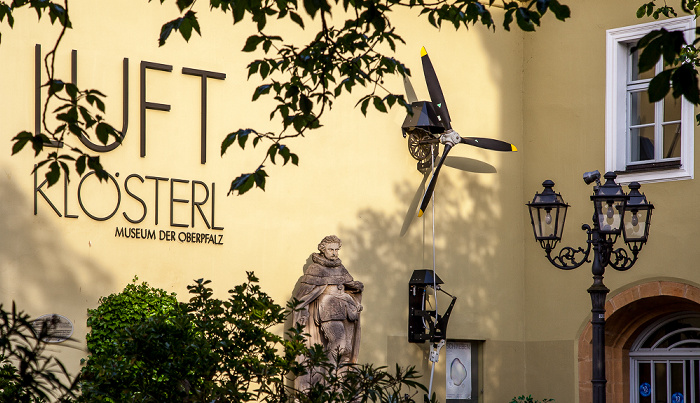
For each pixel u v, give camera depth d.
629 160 17.08
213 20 14.63
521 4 18.33
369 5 8.00
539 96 18.11
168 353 7.82
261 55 15.10
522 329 18.03
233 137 7.95
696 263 15.81
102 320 12.63
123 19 13.72
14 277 12.48
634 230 11.86
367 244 16.03
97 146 13.27
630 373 17.59
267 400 7.98
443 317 16.33
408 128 16.47
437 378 16.73
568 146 17.62
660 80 5.26
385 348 16.08
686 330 17.05
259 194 14.85
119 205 13.42
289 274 15.03
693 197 15.95
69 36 13.20
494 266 17.73
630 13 16.95
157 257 13.71
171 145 14.02
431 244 16.91
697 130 16.00
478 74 17.81
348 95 16.08
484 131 17.80
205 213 14.24
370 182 16.19
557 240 12.06
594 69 17.34
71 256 12.94
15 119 12.67
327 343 14.63
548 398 17.59
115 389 7.79
